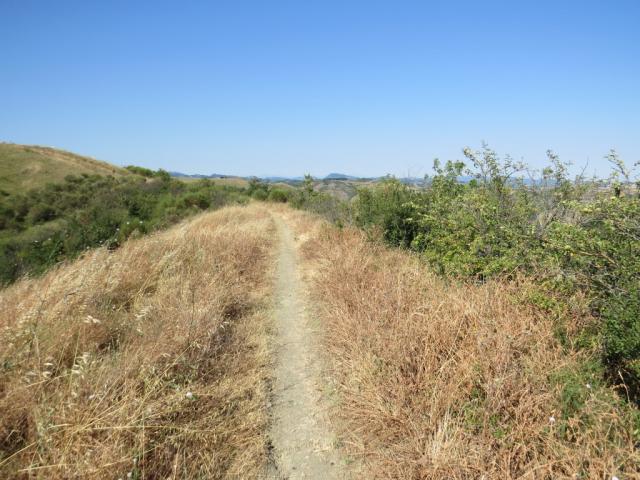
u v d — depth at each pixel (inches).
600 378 122.0
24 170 1977.1
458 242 220.7
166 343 153.7
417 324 154.7
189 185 1387.8
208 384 150.4
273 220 754.2
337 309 209.6
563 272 153.6
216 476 111.5
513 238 192.5
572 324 145.3
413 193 339.3
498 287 171.6
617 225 134.5
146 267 252.7
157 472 105.9
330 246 364.2
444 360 138.7
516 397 115.5
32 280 240.4
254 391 155.4
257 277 320.5
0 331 142.9
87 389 117.0
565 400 110.4
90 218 721.6
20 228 1207.6
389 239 336.2
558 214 203.8
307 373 174.4
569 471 89.6
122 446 102.9
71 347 146.1
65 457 96.3
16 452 95.7
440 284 202.7
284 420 141.3
